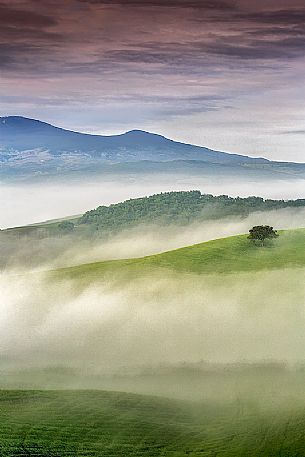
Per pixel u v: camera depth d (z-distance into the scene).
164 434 64.38
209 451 60.34
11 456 58.56
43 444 61.22
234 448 60.75
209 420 68.38
